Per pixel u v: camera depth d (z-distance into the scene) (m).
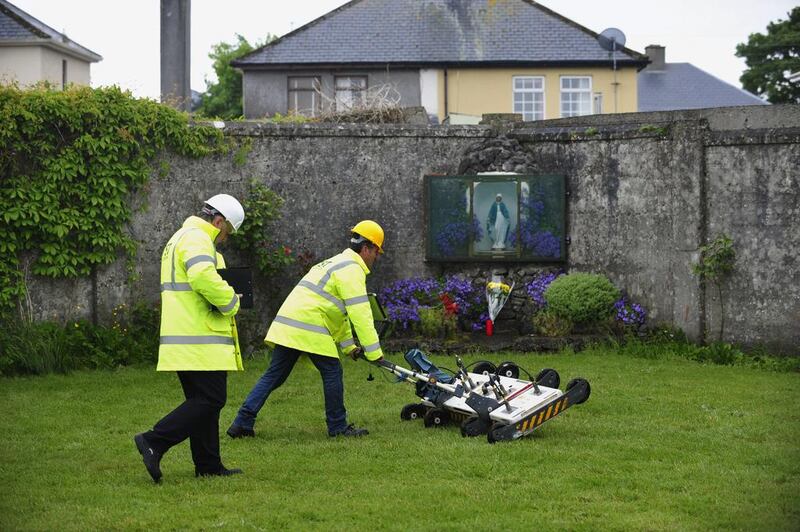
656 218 12.62
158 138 12.38
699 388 10.06
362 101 17.56
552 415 8.01
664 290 12.58
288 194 12.91
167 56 16.16
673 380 10.52
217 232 6.96
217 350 6.64
